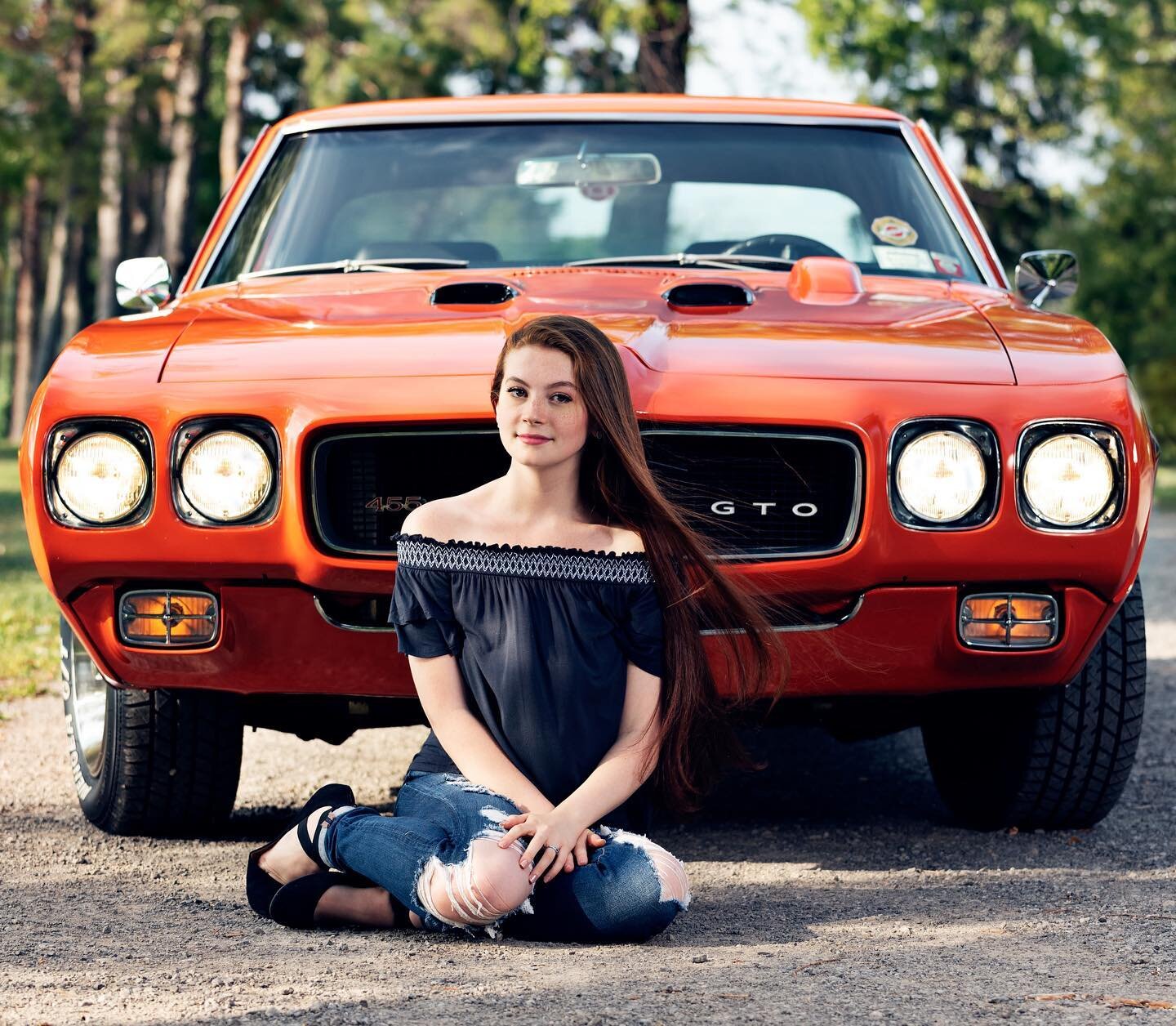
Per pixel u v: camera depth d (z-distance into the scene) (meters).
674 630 4.98
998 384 5.46
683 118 7.85
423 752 5.11
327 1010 4.00
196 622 5.52
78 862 5.92
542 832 4.66
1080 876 5.69
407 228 7.41
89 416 5.43
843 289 6.53
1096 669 6.04
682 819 6.82
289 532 5.30
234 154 42.75
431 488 5.39
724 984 4.26
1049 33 48.97
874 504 5.30
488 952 4.64
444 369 5.34
